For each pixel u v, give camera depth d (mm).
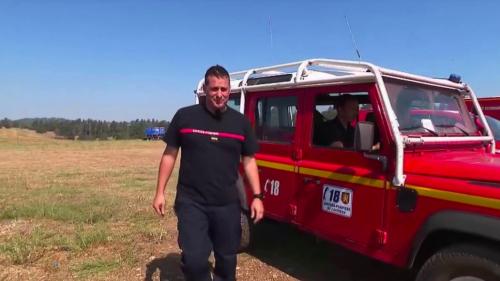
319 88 4531
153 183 11625
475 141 4512
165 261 5324
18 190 9945
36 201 8406
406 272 5062
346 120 4395
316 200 4484
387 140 3793
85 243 5715
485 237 3074
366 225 3951
